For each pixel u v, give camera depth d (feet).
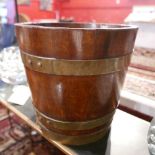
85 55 1.62
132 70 4.66
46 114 2.10
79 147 2.19
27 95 3.29
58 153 4.80
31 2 9.55
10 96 3.31
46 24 2.64
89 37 1.55
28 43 1.78
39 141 5.22
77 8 9.30
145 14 5.22
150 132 2.20
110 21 7.88
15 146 5.11
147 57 4.66
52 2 10.30
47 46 1.65
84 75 1.70
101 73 1.74
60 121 2.03
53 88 1.83
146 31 4.86
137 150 2.16
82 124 2.02
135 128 2.56
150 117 3.55
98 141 2.29
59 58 1.65
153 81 4.11
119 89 2.10
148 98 3.57
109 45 1.64
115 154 2.09
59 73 1.72
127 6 6.97
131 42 1.86
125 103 3.82
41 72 1.81
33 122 2.60
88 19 8.91
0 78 3.91
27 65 1.95
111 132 2.46
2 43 5.16
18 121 6.17
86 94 1.81
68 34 1.54
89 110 1.94
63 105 1.90
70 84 1.76
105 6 7.89
